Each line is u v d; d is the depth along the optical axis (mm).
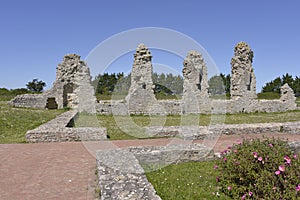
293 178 4496
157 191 5449
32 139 10133
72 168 6828
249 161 5055
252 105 23609
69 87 25234
